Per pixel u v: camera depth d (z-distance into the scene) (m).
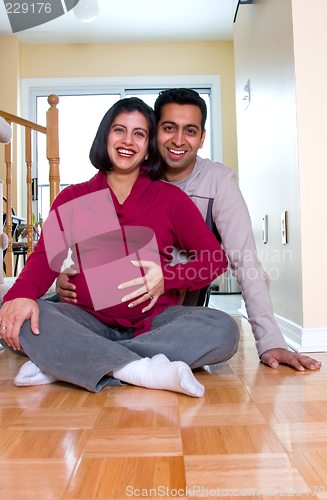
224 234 1.57
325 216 1.79
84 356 1.16
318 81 1.80
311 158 1.79
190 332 1.26
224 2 4.65
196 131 1.54
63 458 0.75
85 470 0.70
